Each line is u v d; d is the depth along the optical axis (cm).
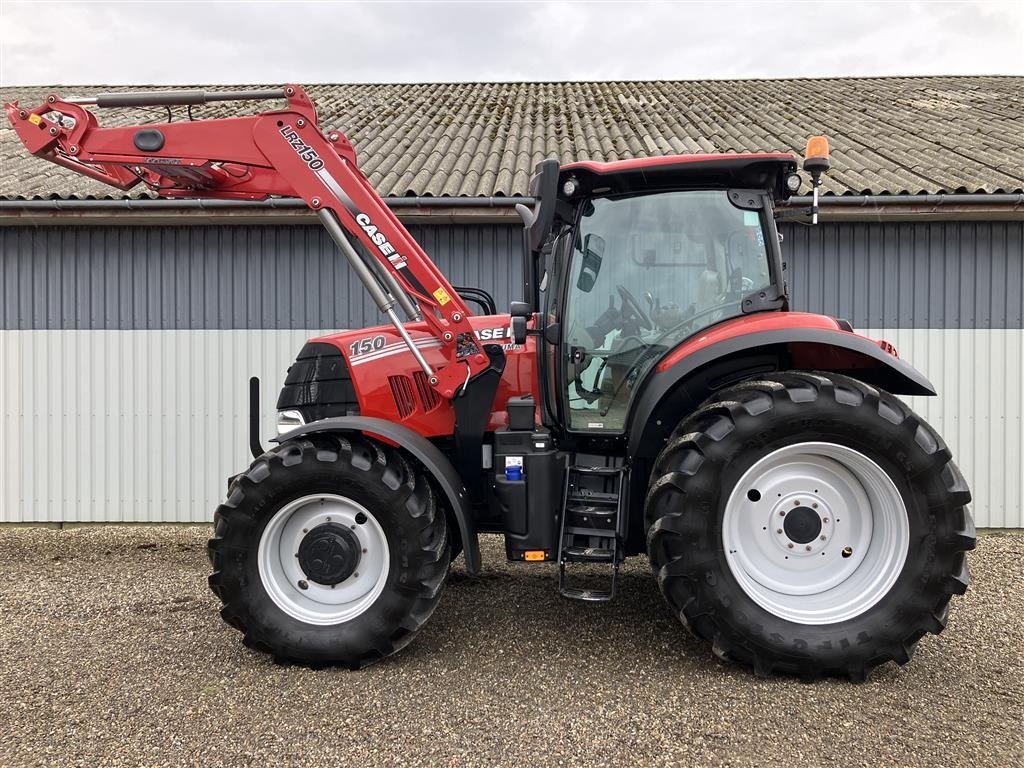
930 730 255
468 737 252
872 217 587
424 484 325
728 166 328
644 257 342
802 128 777
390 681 298
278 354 634
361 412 364
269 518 316
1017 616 375
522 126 820
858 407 291
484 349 354
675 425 333
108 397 638
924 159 659
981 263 608
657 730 256
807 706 274
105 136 349
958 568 292
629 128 796
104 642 345
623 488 329
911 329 611
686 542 295
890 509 297
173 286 633
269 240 630
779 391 295
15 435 639
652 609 388
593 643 339
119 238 632
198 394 637
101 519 639
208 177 376
